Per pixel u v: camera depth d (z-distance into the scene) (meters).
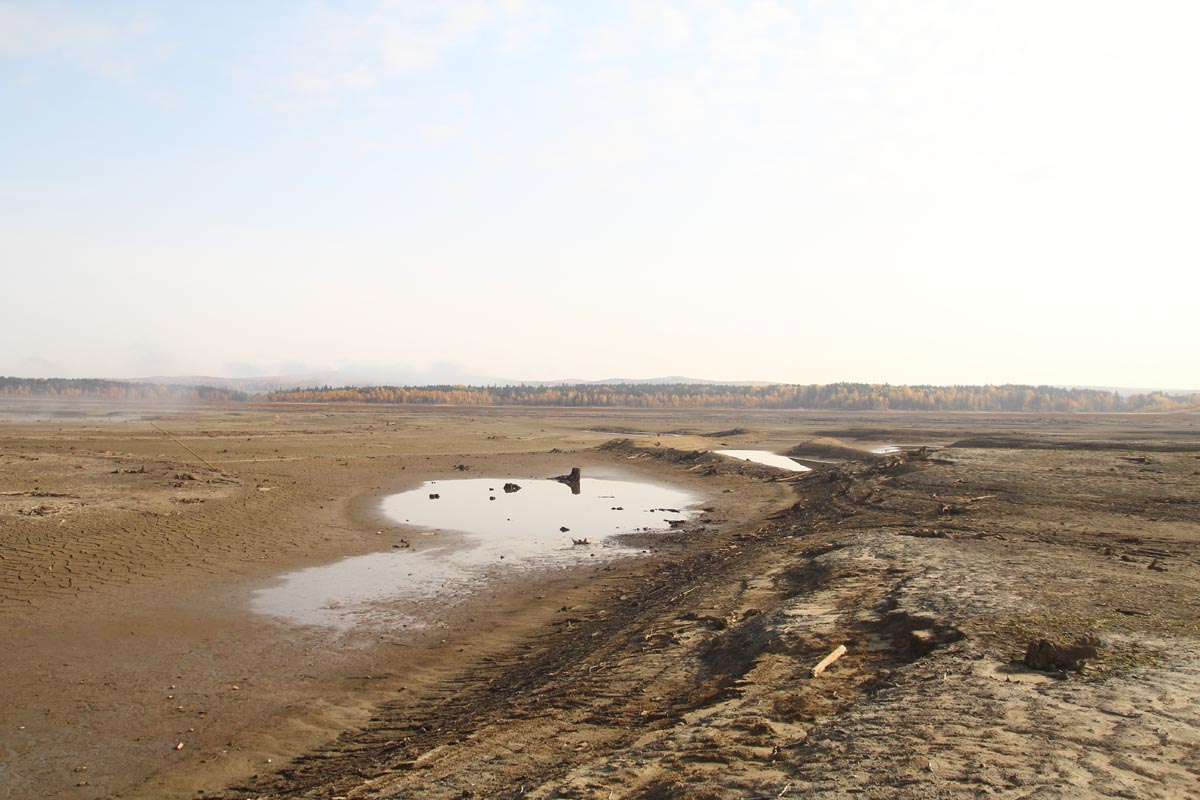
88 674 14.64
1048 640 11.88
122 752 11.58
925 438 83.69
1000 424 127.19
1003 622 13.28
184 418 107.31
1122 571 17.62
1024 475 36.44
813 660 12.34
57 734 12.14
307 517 31.45
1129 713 9.01
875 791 7.27
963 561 18.95
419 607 19.72
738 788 7.71
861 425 122.81
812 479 44.12
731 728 9.63
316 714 13.04
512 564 24.78
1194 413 181.88
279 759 11.35
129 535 25.72
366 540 27.89
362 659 15.84
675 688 12.16
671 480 49.25
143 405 175.38
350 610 19.33
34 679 14.29
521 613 19.31
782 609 15.50
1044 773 7.41
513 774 9.32
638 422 131.75
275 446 62.06
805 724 9.64
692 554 25.98
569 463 58.28
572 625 18.00
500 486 45.34
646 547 27.70
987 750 8.07
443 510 35.75
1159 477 34.91
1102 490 32.06
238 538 26.69
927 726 8.95
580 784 8.39
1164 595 15.23
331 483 42.47
